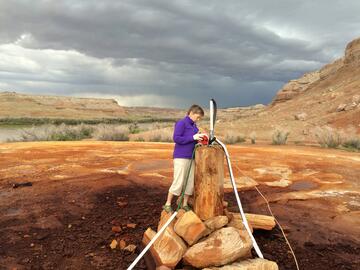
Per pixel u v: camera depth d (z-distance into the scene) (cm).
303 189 830
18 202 681
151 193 759
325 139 2033
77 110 18762
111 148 1443
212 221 472
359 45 4909
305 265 488
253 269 412
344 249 533
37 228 571
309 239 562
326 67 5806
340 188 847
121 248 521
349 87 3828
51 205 670
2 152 1275
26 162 1066
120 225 595
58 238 543
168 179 873
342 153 1580
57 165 1020
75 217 619
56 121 8300
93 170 955
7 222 589
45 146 1484
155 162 1095
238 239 441
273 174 973
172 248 447
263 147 1752
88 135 2530
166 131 2356
